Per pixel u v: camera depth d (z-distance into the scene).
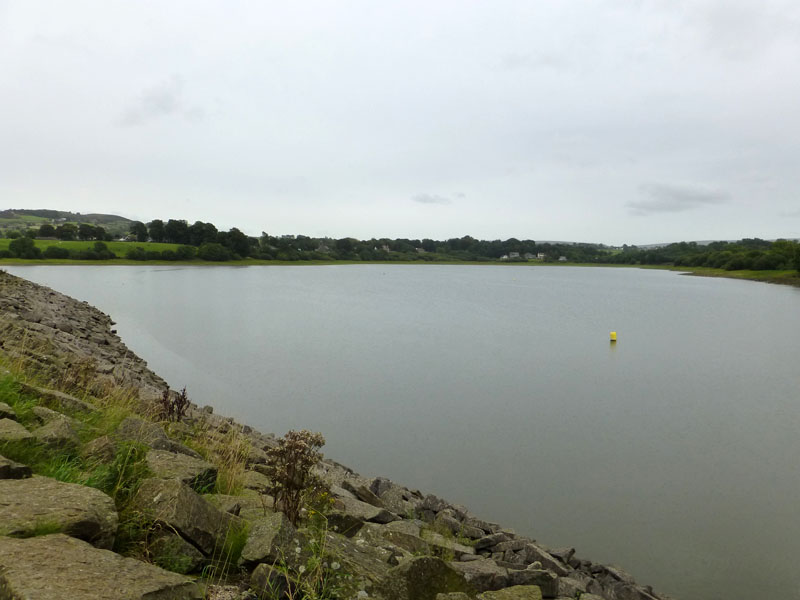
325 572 4.20
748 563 12.59
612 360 39.12
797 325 62.44
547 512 14.87
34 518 3.50
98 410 7.69
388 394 26.78
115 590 2.94
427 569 4.84
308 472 5.38
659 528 14.15
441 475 17.09
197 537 4.02
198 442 8.68
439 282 148.38
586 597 8.31
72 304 37.03
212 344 38.19
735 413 25.55
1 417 5.62
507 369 34.50
